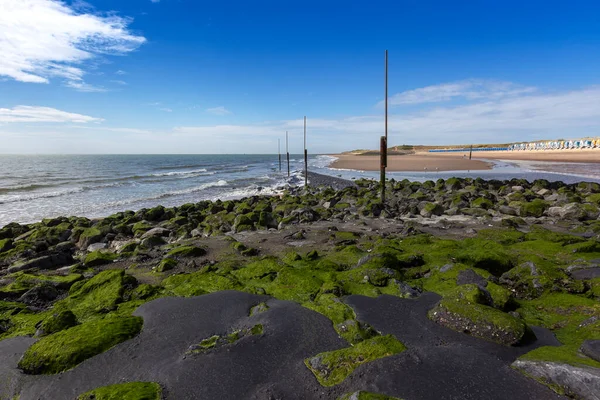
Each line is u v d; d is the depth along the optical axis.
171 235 15.39
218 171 67.06
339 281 7.82
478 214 16.98
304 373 4.76
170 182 44.00
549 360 4.52
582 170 50.84
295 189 33.81
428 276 8.21
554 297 6.79
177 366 5.00
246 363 5.02
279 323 6.13
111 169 68.94
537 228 12.81
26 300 7.93
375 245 11.14
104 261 11.16
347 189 28.16
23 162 100.38
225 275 8.59
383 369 4.61
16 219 21.70
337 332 5.81
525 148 117.50
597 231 12.39
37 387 4.73
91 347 5.36
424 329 5.82
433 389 4.26
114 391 4.34
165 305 6.99
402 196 25.05
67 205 26.45
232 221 17.50
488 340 5.39
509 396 4.13
